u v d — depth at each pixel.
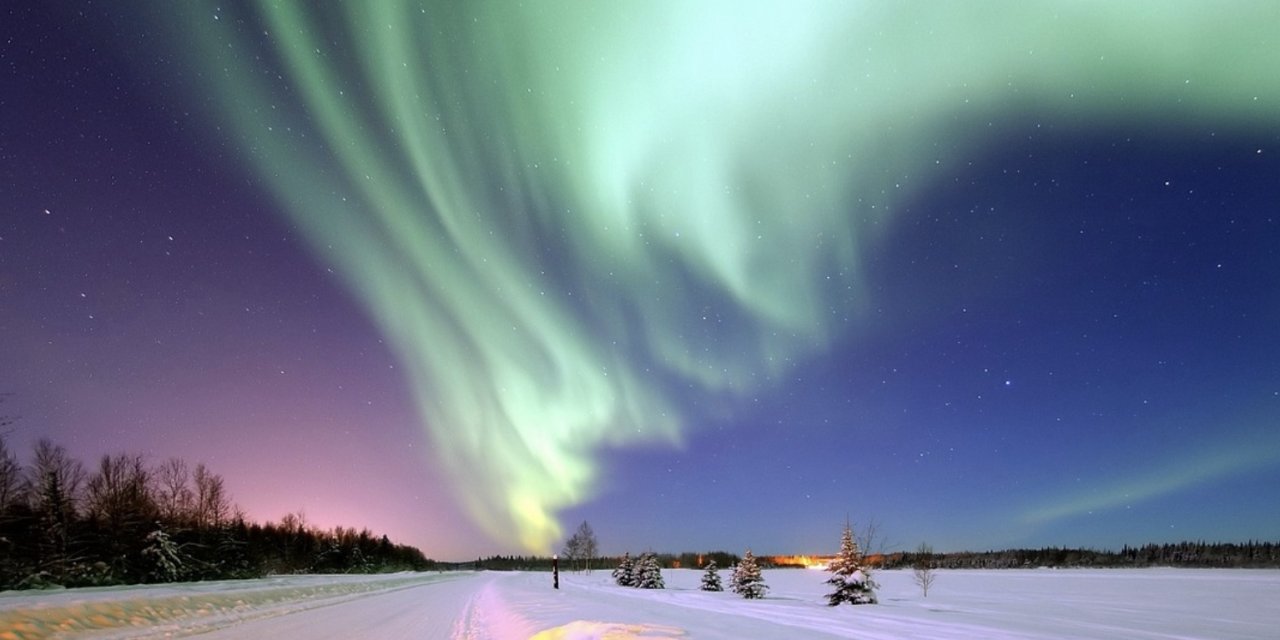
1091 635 19.66
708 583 46.22
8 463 35.91
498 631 17.91
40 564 32.62
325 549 91.19
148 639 15.66
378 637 16.50
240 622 20.20
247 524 70.06
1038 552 103.19
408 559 140.62
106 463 44.94
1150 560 104.31
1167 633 21.00
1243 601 35.06
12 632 13.69
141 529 43.88
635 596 36.69
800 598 37.00
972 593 41.91
